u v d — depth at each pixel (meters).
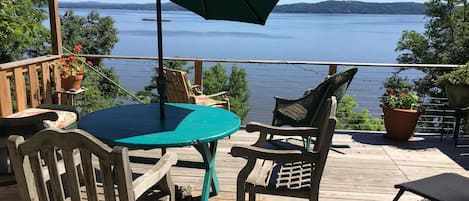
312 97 3.36
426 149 3.91
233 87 14.64
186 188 2.76
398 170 3.32
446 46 16.06
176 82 4.16
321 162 1.96
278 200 2.69
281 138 4.18
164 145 1.92
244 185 2.11
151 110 2.61
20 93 4.00
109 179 1.33
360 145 3.99
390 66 4.55
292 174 2.26
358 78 6.24
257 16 2.49
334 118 1.89
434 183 2.13
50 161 1.39
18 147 1.36
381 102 4.45
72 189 1.41
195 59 4.69
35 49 11.83
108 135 2.03
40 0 10.62
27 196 1.45
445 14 15.86
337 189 2.91
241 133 4.36
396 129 4.13
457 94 3.94
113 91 9.50
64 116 3.26
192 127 2.21
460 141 4.16
